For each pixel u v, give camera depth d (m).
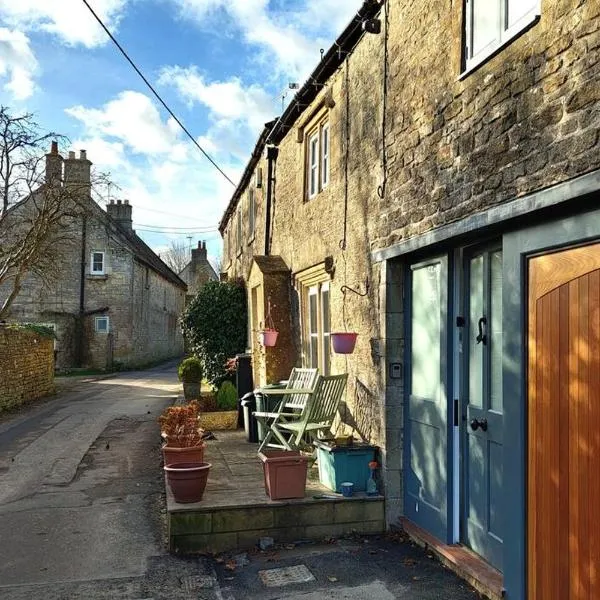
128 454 9.06
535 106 3.51
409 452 5.49
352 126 6.80
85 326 28.81
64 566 4.81
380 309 5.80
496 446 4.27
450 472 4.79
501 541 4.16
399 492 5.54
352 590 4.27
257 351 10.70
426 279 5.26
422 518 5.19
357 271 6.52
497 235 4.27
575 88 3.17
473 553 4.57
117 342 29.00
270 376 9.63
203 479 5.35
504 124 3.81
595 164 3.00
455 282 4.86
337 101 7.45
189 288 55.41
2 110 14.54
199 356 13.50
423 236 4.88
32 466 8.28
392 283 5.66
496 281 4.39
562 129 3.26
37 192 16.17
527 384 3.70
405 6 5.38
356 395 6.49
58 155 16.44
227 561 4.88
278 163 11.08
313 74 7.71
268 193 11.63
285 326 9.88
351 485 5.55
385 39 5.81
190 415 6.88
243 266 15.63
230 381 12.04
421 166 5.01
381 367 5.72
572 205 3.29
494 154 3.92
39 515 6.11
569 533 3.29
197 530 5.12
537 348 3.61
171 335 42.12
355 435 6.49
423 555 4.90
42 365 16.78
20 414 13.27
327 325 8.21
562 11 3.30
